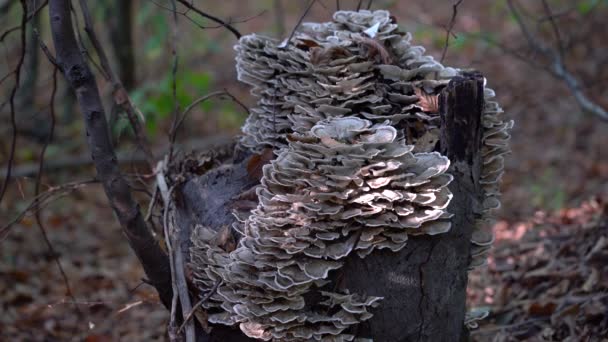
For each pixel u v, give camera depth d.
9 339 1.94
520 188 2.75
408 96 1.40
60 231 2.67
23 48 1.57
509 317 1.78
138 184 1.90
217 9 5.61
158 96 3.12
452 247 1.37
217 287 1.38
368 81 1.42
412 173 1.31
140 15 3.07
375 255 1.34
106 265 2.41
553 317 1.70
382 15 1.50
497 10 4.75
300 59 1.44
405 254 1.34
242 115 3.62
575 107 3.35
